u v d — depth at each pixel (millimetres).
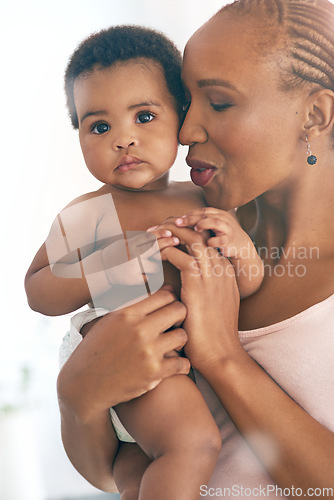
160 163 922
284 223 948
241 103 821
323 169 897
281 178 875
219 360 833
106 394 804
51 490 1402
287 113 829
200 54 833
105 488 991
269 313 906
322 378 833
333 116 844
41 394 1510
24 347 1500
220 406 889
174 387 814
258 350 883
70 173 1075
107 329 823
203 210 881
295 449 777
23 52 1064
